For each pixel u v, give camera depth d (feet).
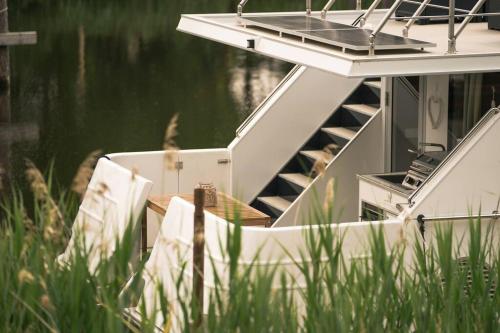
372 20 45.57
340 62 33.04
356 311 21.61
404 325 22.18
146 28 121.29
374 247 24.97
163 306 21.17
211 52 108.06
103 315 21.04
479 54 33.42
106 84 90.79
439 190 33.78
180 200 34.96
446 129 39.37
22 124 74.79
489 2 42.73
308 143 45.06
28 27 119.96
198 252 24.54
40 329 21.52
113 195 38.55
